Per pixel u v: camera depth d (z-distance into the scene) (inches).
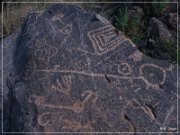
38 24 123.4
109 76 108.1
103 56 112.7
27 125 98.8
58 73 108.7
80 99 103.2
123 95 104.0
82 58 112.1
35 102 103.0
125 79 107.5
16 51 122.6
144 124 99.0
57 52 113.5
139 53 113.5
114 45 115.6
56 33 119.4
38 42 116.4
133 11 168.7
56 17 125.6
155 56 152.0
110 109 101.3
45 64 110.7
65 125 98.8
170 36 156.6
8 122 104.3
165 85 106.6
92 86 105.7
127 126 98.5
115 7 173.8
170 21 161.0
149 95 104.3
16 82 110.0
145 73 108.8
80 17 124.6
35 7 172.9
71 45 115.7
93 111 100.9
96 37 118.3
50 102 102.8
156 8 167.2
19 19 167.2
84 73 108.6
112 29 121.3
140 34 160.9
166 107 102.0
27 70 110.3
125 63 111.0
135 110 101.3
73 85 105.9
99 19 124.6
